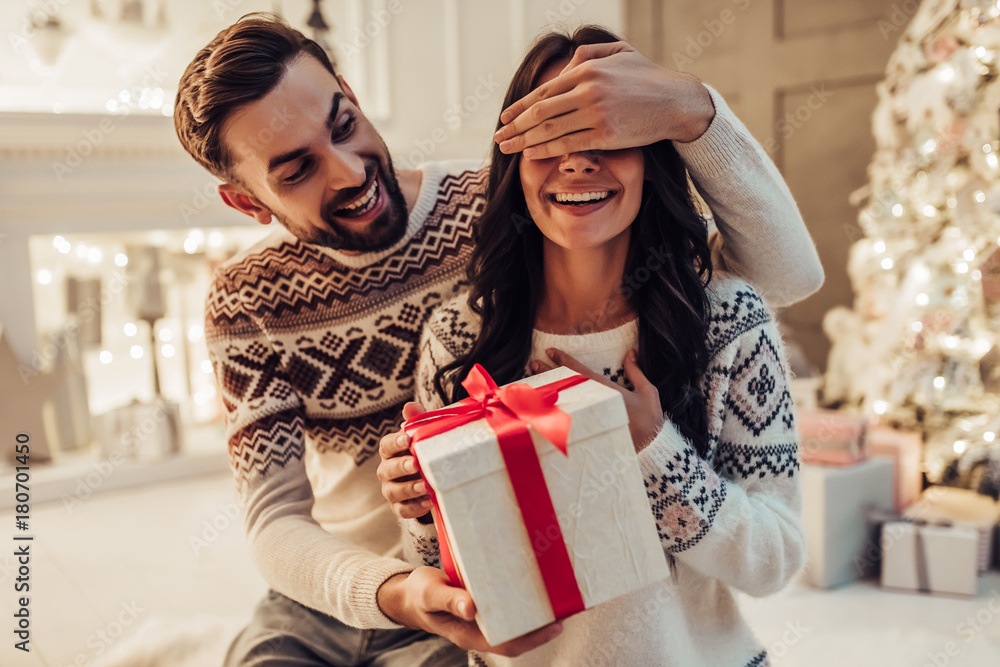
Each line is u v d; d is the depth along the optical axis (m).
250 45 1.00
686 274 0.91
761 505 0.90
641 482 0.74
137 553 2.47
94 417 3.07
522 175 0.88
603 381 0.87
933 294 2.29
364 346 1.21
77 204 2.81
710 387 0.92
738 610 1.01
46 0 2.77
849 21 2.65
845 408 2.68
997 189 2.13
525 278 0.98
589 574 0.74
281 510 1.13
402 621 0.86
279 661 1.15
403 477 0.82
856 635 1.86
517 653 0.74
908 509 2.26
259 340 1.22
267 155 1.03
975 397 2.27
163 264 3.25
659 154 0.92
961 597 2.05
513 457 0.71
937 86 2.24
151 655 1.70
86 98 2.88
